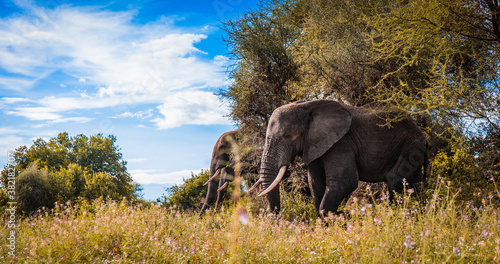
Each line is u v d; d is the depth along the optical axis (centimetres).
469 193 618
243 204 791
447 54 656
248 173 940
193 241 487
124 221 547
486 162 666
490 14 664
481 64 708
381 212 412
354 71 865
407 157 668
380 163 671
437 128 734
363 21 859
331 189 640
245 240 436
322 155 664
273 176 656
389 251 344
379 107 686
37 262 397
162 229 543
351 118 661
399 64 772
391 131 670
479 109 672
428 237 358
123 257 432
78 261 425
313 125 661
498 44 687
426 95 634
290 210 777
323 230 471
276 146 660
